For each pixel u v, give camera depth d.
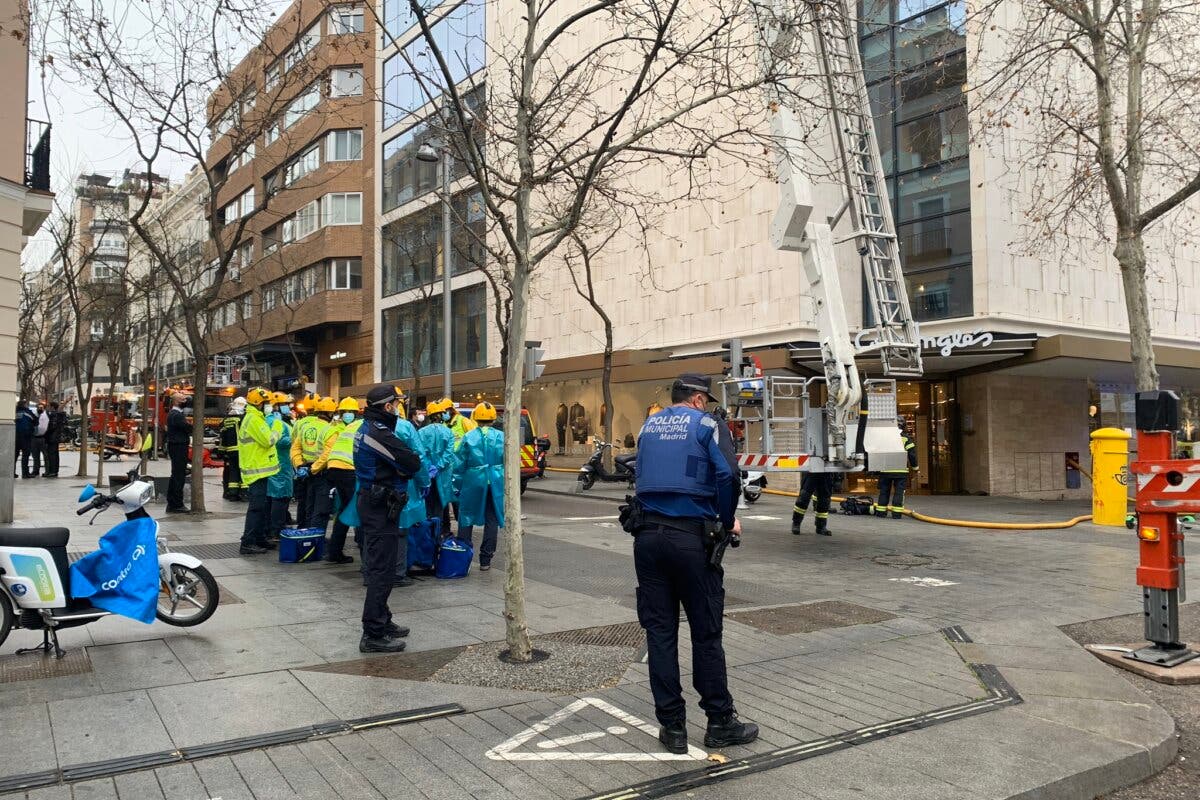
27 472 20.66
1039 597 8.14
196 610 6.75
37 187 13.93
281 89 12.50
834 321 11.48
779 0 9.43
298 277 37.03
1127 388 22.84
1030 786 3.79
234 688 4.95
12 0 11.80
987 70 16.81
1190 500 5.95
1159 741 4.37
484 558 9.27
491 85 10.41
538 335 28.58
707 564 4.19
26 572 5.48
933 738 4.36
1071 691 5.16
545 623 6.72
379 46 29.55
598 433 26.00
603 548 10.93
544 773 3.86
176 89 11.12
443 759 3.99
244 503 15.70
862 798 3.66
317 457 9.65
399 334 35.84
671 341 22.72
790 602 7.76
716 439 4.29
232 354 39.81
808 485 12.53
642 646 6.00
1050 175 18.25
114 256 26.16
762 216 20.28
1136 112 10.59
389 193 35.22
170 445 13.64
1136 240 10.26
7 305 12.00
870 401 11.81
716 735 4.21
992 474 20.11
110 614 6.02
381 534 5.85
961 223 18.98
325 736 4.24
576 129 21.36
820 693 5.09
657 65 18.09
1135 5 14.07
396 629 6.09
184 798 3.52
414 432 7.98
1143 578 6.22
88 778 3.70
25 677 5.14
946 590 8.45
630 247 24.31
